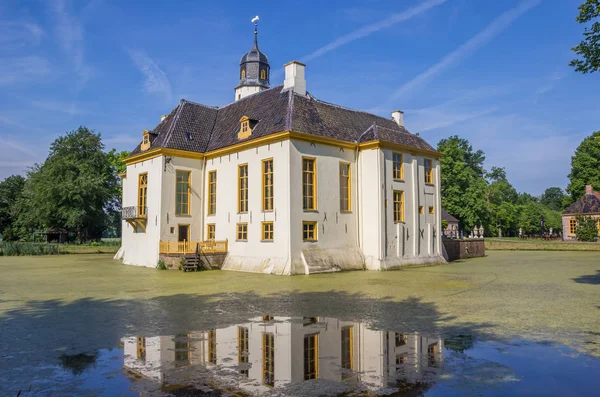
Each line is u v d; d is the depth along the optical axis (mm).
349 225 25141
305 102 25734
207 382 6023
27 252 39094
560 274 20562
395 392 5609
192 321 10109
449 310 11344
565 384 5879
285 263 21859
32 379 6203
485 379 6090
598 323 9648
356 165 26047
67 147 52250
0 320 10375
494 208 63219
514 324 9578
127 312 11312
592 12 14727
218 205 26797
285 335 8695
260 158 24141
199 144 28188
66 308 11969
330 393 5582
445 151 57938
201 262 24422
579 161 57406
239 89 39156
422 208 27953
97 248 43094
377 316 10578
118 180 58281
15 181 68500
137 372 6480
